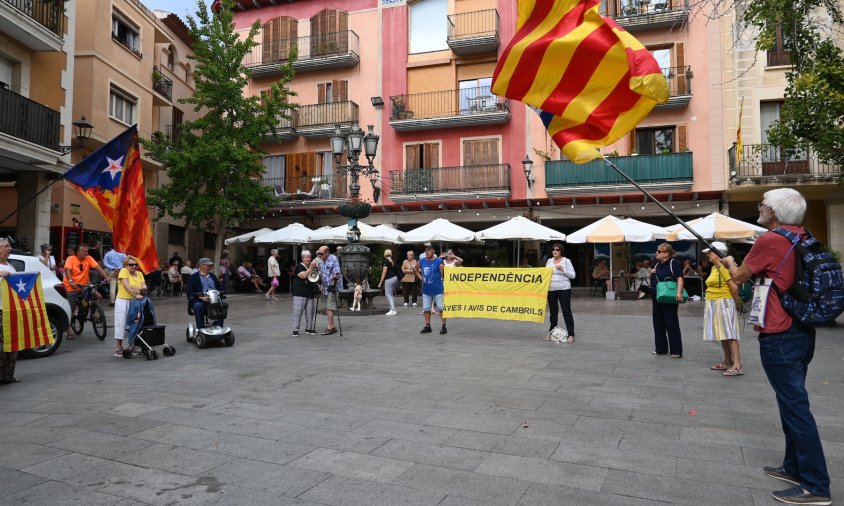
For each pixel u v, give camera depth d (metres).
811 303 3.38
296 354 8.63
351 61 25.66
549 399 5.71
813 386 6.26
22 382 6.82
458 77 24.78
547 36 5.57
